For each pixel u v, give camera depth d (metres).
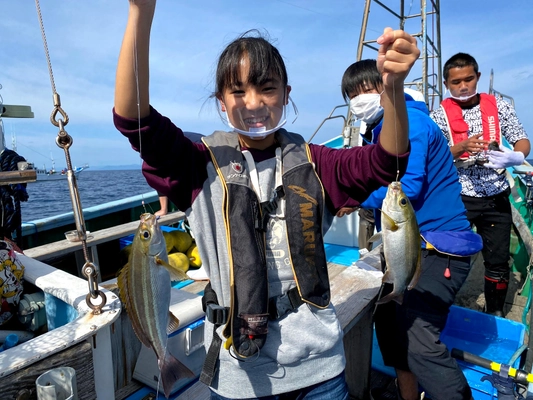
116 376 2.41
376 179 1.38
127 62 1.17
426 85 7.15
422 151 2.19
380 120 2.51
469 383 2.43
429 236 2.24
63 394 1.50
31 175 1.75
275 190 1.41
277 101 1.39
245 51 1.33
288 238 1.37
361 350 2.65
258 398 1.39
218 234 1.38
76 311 2.03
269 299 1.38
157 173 1.37
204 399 1.83
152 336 1.39
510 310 3.94
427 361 2.17
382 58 1.28
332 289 2.67
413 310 2.21
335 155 1.50
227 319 1.33
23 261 2.54
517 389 2.31
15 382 1.44
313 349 1.41
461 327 3.06
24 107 3.22
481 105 3.85
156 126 1.25
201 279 3.76
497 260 3.70
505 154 3.51
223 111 1.51
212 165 1.42
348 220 4.95
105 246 4.46
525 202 4.91
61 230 4.72
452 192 2.33
